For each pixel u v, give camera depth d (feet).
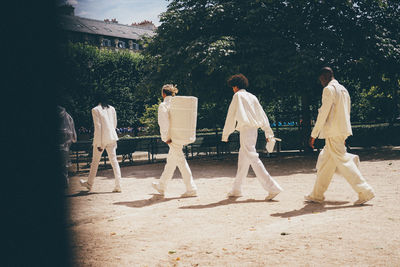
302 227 12.35
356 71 45.11
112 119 23.00
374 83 49.67
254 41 39.09
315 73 38.29
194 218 14.70
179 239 11.85
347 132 15.35
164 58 42.32
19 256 5.24
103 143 22.43
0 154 4.88
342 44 40.98
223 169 34.96
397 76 49.16
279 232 11.94
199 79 43.24
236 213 15.16
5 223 5.16
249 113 17.65
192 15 43.29
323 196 16.58
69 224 5.92
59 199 5.68
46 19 4.96
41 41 4.93
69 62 6.66
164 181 20.36
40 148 5.21
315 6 42.60
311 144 16.44
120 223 14.40
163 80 45.19
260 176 17.56
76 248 11.02
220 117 75.46
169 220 14.60
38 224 5.41
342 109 15.43
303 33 41.29
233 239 11.48
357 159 15.87
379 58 43.50
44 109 5.08
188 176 19.99
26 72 4.87
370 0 42.86
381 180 22.67
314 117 49.57
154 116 80.23
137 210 16.96
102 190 23.99
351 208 14.85
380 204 15.21
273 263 9.12
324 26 43.86
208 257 9.92
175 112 19.60
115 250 10.80
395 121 62.03
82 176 34.22
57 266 5.69
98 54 87.76
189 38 43.55
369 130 59.16
